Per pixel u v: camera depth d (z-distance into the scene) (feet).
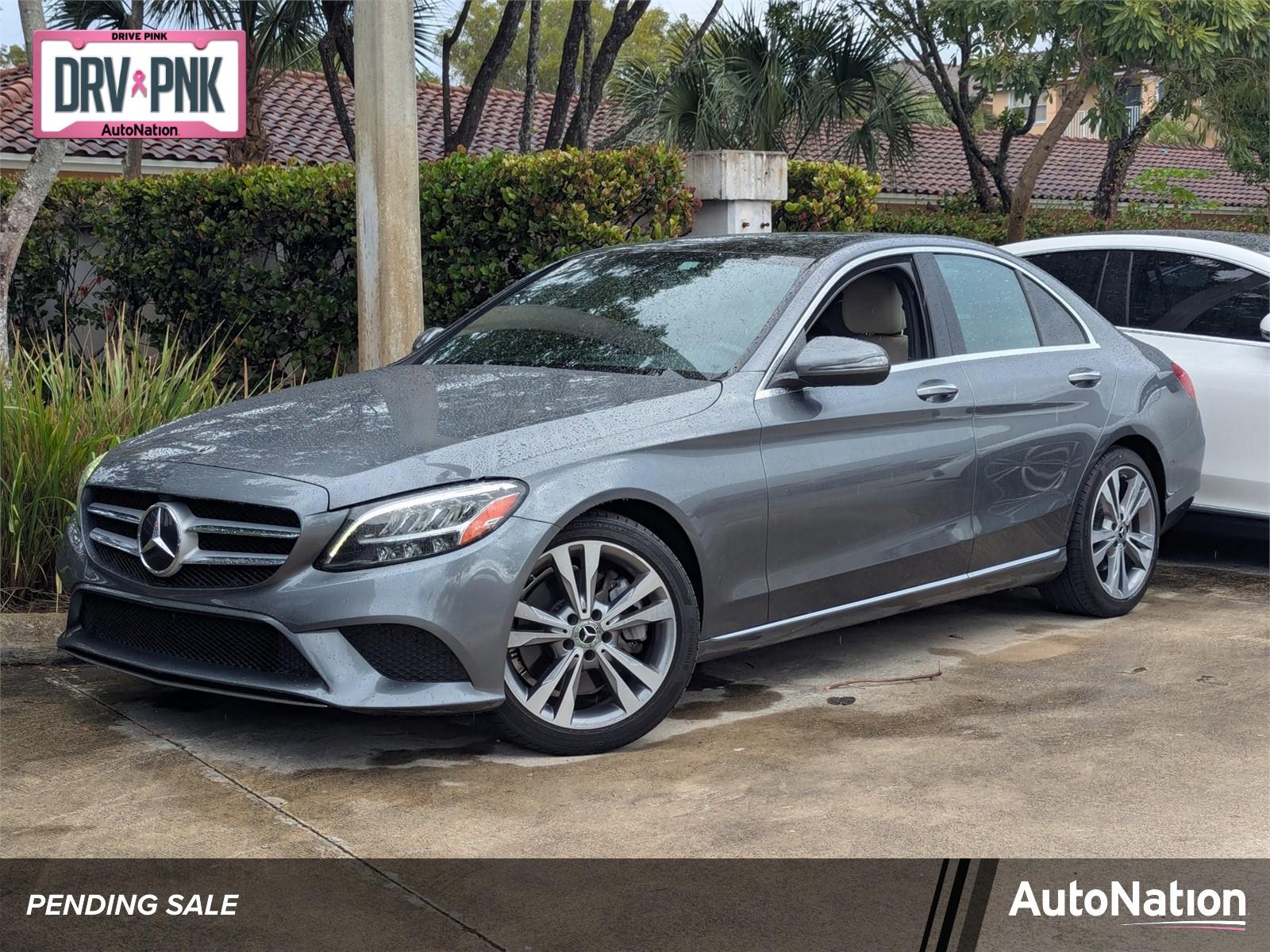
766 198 29.96
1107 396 18.56
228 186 31.01
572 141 39.86
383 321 22.13
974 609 19.56
